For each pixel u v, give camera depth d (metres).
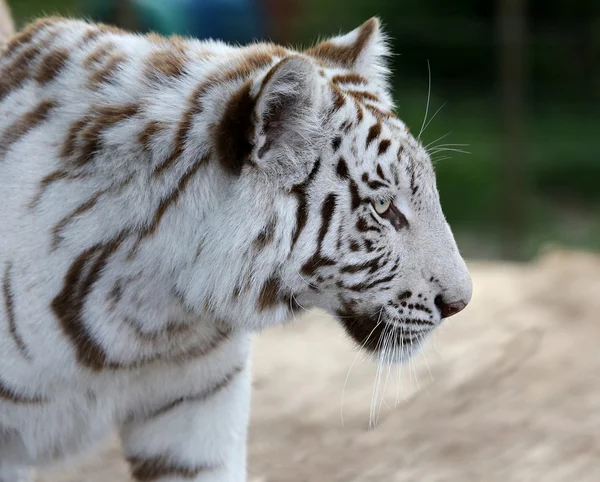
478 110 23.77
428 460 8.81
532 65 24.70
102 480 8.48
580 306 12.60
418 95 24.44
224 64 5.89
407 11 24.91
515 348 11.09
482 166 21.42
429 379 10.38
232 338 6.27
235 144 5.50
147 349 5.89
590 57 24.55
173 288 5.71
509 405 9.86
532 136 22.88
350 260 5.90
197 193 5.59
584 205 21.94
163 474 6.61
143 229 5.62
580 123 23.83
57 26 6.22
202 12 18.03
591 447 8.91
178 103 5.68
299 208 5.72
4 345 5.73
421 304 6.14
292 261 5.77
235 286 5.68
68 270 5.66
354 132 5.82
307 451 9.02
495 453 8.88
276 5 21.91
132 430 6.59
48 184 5.66
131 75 5.82
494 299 12.94
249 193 5.57
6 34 7.76
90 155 5.64
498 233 19.69
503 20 17.27
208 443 6.51
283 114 5.60
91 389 6.04
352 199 5.82
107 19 15.73
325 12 24.41
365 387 10.40
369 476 8.53
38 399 5.93
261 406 10.02
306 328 12.24
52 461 6.45
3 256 5.65
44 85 5.88
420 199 6.05
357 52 6.54
